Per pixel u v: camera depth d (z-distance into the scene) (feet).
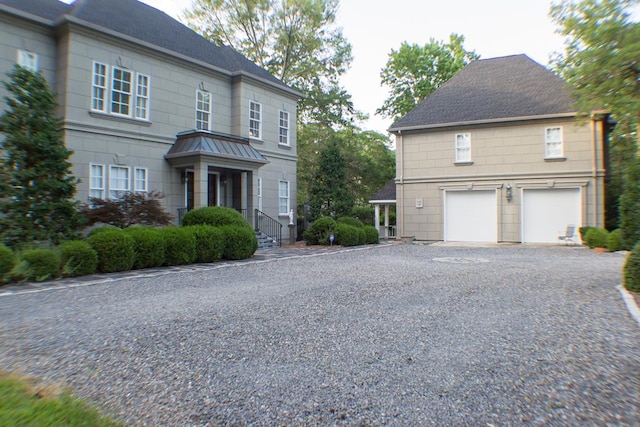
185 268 32.45
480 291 22.17
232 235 38.47
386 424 8.47
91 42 41.88
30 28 39.14
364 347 13.14
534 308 18.22
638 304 18.51
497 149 60.70
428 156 65.16
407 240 63.21
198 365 11.67
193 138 48.70
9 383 9.63
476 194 62.34
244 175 55.01
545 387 10.12
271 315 17.13
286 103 65.31
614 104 34.06
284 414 8.91
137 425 8.36
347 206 69.77
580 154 56.08
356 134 108.06
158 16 56.59
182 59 50.34
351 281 25.66
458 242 61.36
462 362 11.82
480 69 71.41
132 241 31.24
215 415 8.85
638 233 40.06
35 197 32.12
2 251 24.86
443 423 8.48
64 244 28.76
